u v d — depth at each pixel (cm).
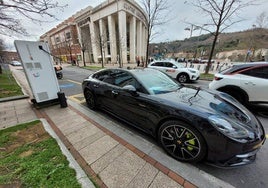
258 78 405
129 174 204
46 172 197
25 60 417
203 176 202
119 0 2833
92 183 183
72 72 1702
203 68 1956
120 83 343
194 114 206
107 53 3678
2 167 209
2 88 774
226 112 220
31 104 506
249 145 190
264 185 189
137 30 3769
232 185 189
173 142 234
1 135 298
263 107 454
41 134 302
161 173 206
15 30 483
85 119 381
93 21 3528
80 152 251
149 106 260
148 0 1358
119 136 299
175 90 301
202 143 203
